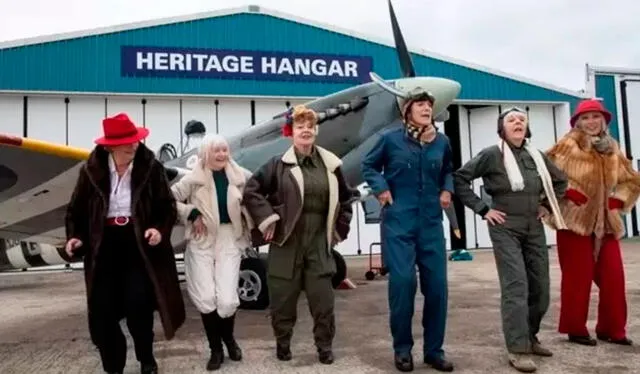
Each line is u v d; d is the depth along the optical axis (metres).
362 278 7.51
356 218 12.38
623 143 15.98
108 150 2.57
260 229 2.78
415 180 2.74
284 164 2.87
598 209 3.14
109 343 2.56
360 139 5.23
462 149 13.59
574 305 3.21
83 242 2.54
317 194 2.85
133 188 2.52
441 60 12.98
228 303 2.80
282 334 2.96
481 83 13.30
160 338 3.72
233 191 2.87
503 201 2.87
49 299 6.21
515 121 2.89
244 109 11.90
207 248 2.86
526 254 2.93
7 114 10.78
